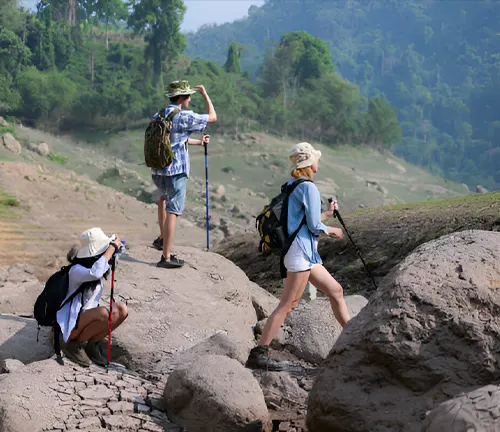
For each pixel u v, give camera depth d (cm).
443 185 14100
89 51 15950
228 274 805
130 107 13112
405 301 470
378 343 463
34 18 14925
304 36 17812
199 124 757
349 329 488
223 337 686
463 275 477
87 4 16938
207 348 676
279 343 711
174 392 544
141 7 15200
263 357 610
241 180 10806
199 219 4528
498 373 445
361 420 453
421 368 454
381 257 1148
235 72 18712
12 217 2877
